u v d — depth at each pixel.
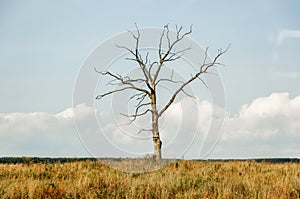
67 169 19.22
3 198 12.73
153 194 13.41
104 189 13.80
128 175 16.67
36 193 13.11
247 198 13.08
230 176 17.64
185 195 13.22
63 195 13.25
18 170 18.59
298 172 18.86
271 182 15.56
